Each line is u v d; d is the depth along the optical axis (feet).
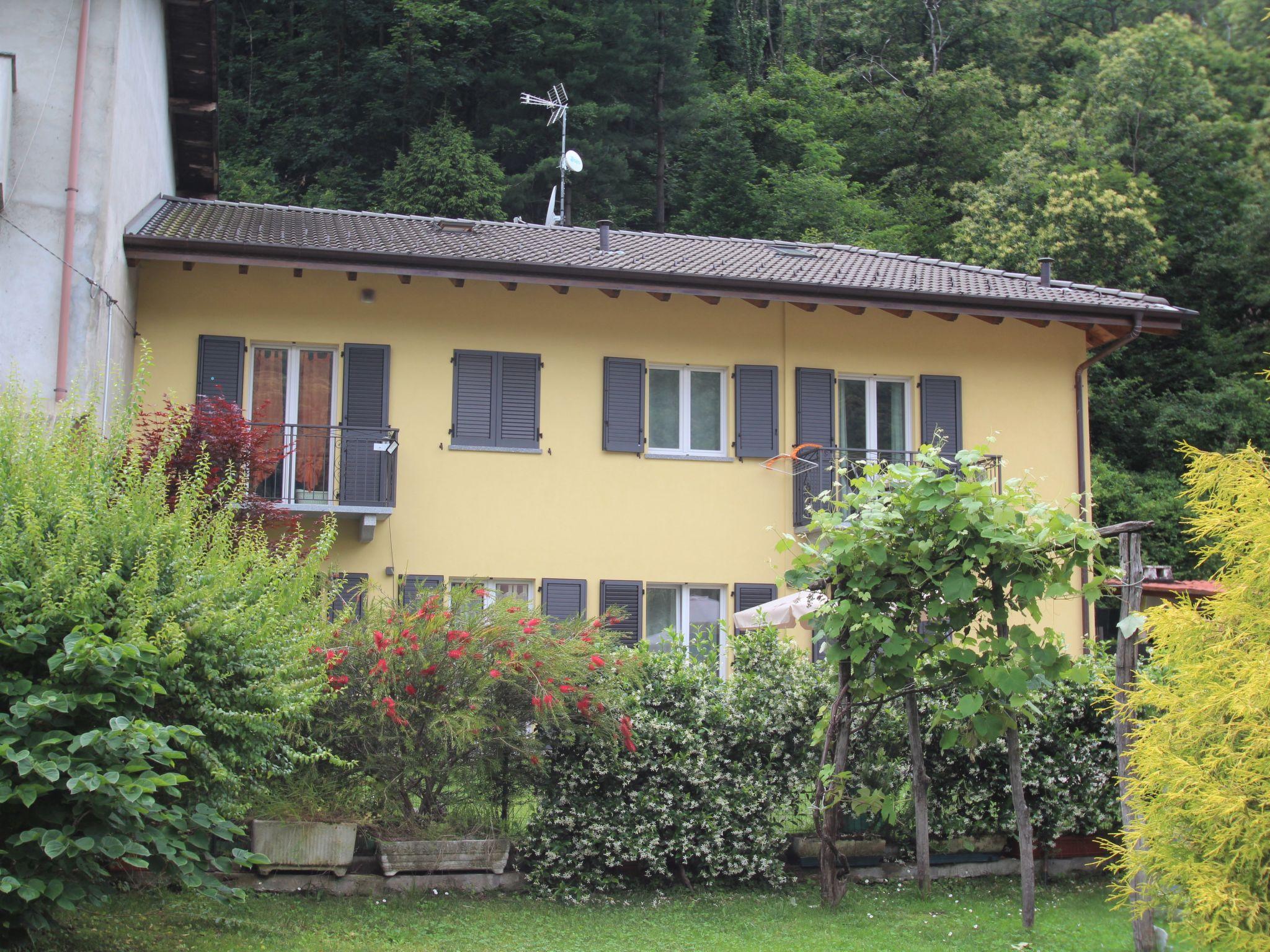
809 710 28.27
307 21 122.21
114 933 21.42
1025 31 148.87
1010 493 24.80
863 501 26.02
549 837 26.17
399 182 104.58
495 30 119.03
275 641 21.91
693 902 26.50
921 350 52.54
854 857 29.19
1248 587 19.47
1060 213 97.35
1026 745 29.73
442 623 25.93
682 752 27.12
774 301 48.83
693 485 49.49
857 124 135.23
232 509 24.38
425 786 26.40
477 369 47.88
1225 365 100.78
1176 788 18.86
